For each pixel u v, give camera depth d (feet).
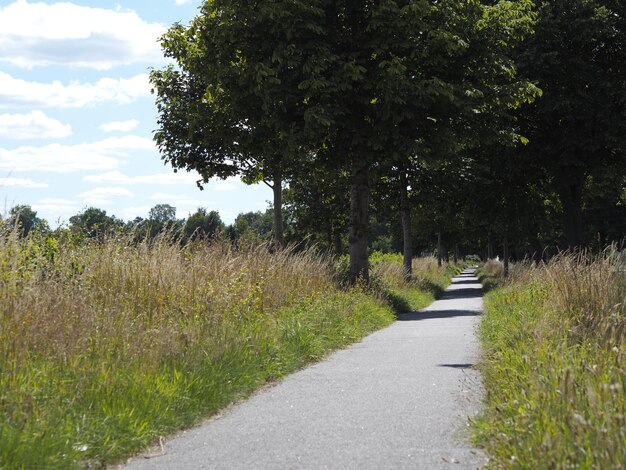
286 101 71.67
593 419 14.94
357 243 79.71
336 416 22.74
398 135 71.36
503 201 118.62
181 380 24.66
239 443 19.77
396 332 52.75
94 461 18.03
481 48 77.92
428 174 111.45
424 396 25.54
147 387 22.67
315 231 141.28
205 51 79.05
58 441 17.46
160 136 94.12
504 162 112.37
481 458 17.01
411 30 70.69
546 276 44.39
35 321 24.06
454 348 40.52
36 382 20.54
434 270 178.60
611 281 34.17
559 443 14.01
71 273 32.48
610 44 107.65
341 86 69.00
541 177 116.06
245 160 94.48
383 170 102.68
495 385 23.61
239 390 27.14
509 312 47.16
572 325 29.81
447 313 76.59
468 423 20.22
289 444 19.35
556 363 20.40
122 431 19.58
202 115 84.28
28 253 29.86
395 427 20.83
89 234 37.11
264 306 44.21
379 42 70.69
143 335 26.55
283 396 26.86
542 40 103.09
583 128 106.42
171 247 39.34
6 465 15.78
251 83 73.00
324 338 42.32
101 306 29.73
